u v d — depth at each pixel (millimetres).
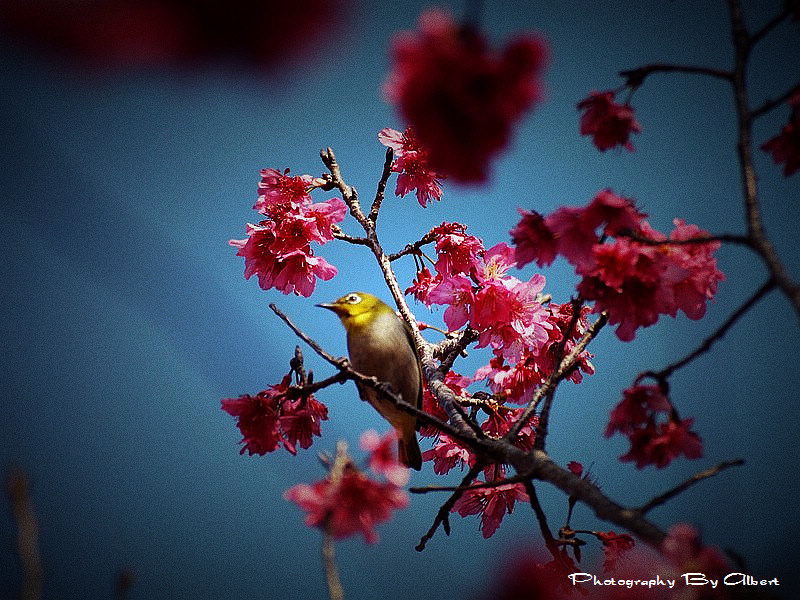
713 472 2742
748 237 2738
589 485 2762
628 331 2795
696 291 2803
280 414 2879
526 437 2924
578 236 2789
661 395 2785
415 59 2377
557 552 2793
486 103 2379
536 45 2367
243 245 2941
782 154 2789
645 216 2797
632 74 2801
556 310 2928
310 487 2760
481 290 2900
